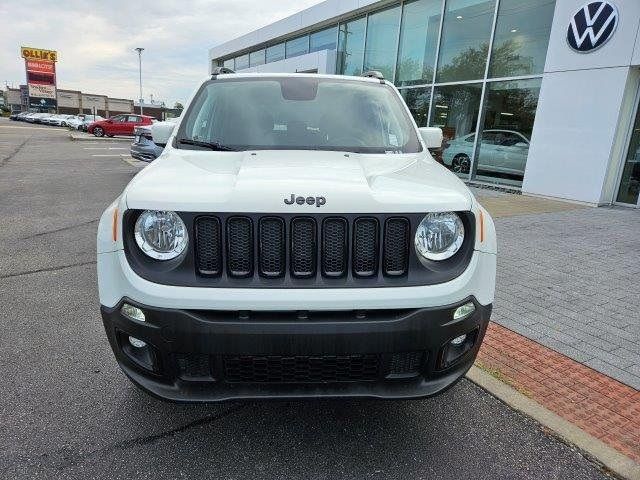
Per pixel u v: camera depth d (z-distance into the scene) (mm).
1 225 7613
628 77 9375
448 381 2402
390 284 2215
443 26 13812
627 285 5293
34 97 88750
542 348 3836
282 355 2158
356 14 17609
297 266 2205
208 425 2811
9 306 4414
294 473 2463
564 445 2725
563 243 6926
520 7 11586
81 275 5305
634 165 9836
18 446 2580
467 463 2570
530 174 11289
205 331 2121
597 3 9648
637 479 2459
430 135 3701
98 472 2414
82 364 3420
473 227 2367
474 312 2348
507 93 12070
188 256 2160
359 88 3836
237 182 2258
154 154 13578
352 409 3002
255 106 3512
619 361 3662
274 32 23156
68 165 16828
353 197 2197
